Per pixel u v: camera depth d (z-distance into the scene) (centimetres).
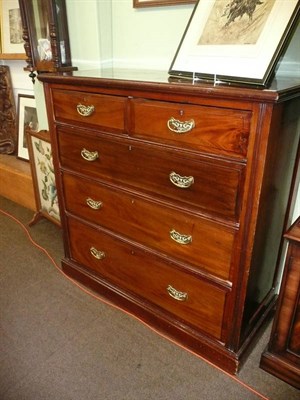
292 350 113
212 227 102
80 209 145
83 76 116
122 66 168
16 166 240
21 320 142
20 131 249
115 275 146
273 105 79
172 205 109
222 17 110
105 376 118
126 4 153
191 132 94
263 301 131
